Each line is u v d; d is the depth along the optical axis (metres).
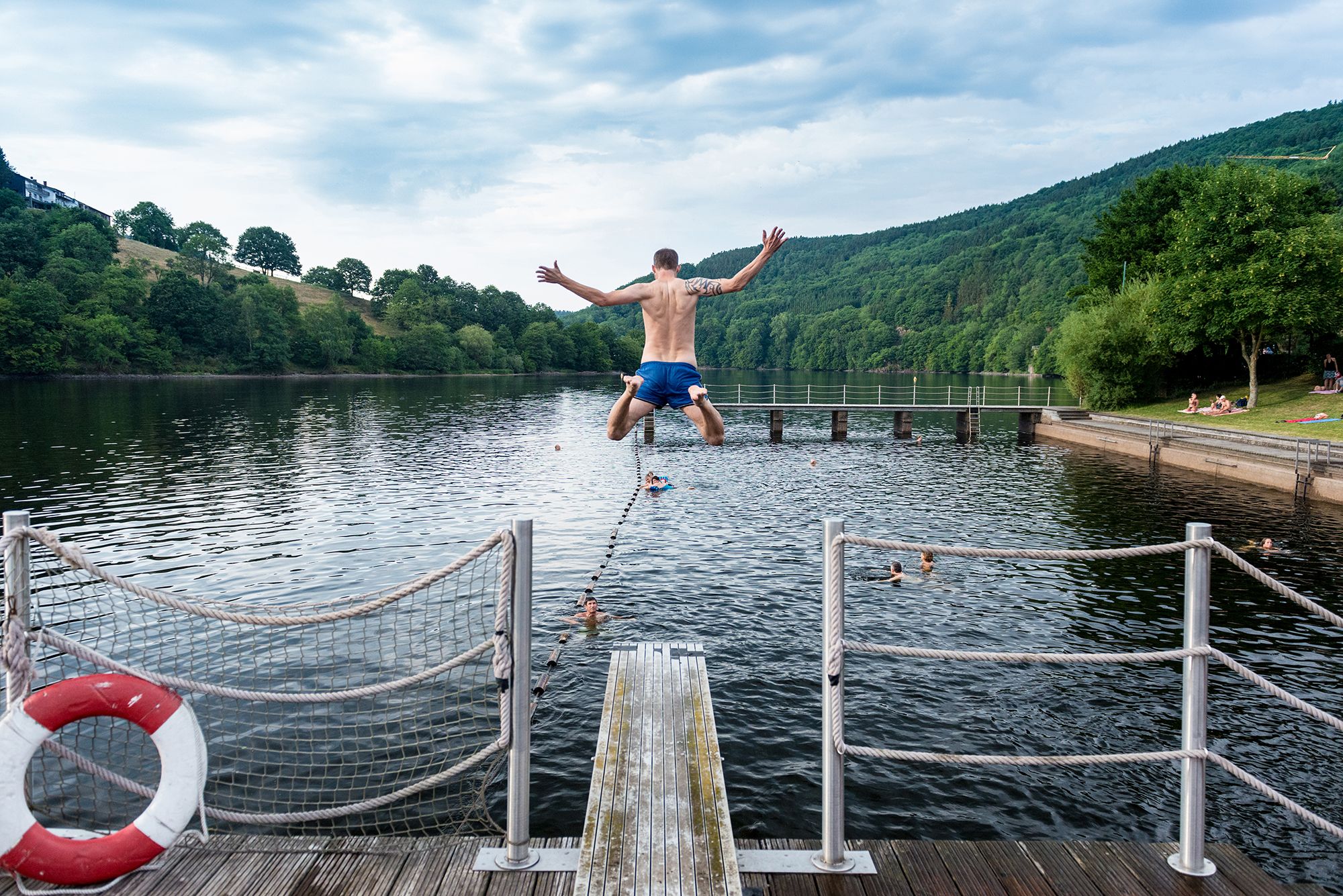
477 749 8.62
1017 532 20.34
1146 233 53.19
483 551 4.42
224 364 102.81
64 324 85.19
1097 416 46.12
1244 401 40.62
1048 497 25.27
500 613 4.42
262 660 10.76
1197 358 48.62
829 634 4.39
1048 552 4.24
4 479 25.83
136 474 27.70
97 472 27.81
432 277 172.38
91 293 93.69
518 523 4.35
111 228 124.50
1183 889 4.33
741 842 5.00
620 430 5.08
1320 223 38.16
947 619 13.33
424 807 7.47
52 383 78.25
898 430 45.97
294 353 114.00
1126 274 53.12
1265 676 10.96
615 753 6.69
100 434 38.56
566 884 4.36
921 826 7.58
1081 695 10.44
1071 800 8.05
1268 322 37.44
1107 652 11.88
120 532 19.00
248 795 7.46
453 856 4.63
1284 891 4.29
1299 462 25.89
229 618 4.41
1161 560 17.28
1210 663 11.46
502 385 105.94
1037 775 8.55
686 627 12.98
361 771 8.06
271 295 116.12
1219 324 39.38
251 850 4.62
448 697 9.91
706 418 4.94
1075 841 4.86
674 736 7.14
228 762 8.07
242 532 19.41
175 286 100.75
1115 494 25.83
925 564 16.78
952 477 30.11
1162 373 49.16
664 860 4.66
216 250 121.50
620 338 186.88
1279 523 20.69
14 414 46.84
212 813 4.48
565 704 10.02
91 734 8.23
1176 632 12.69
